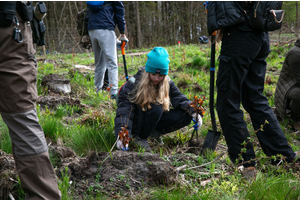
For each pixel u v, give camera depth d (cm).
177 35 3359
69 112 396
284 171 248
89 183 215
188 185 224
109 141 299
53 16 2419
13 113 167
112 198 203
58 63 887
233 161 260
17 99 166
